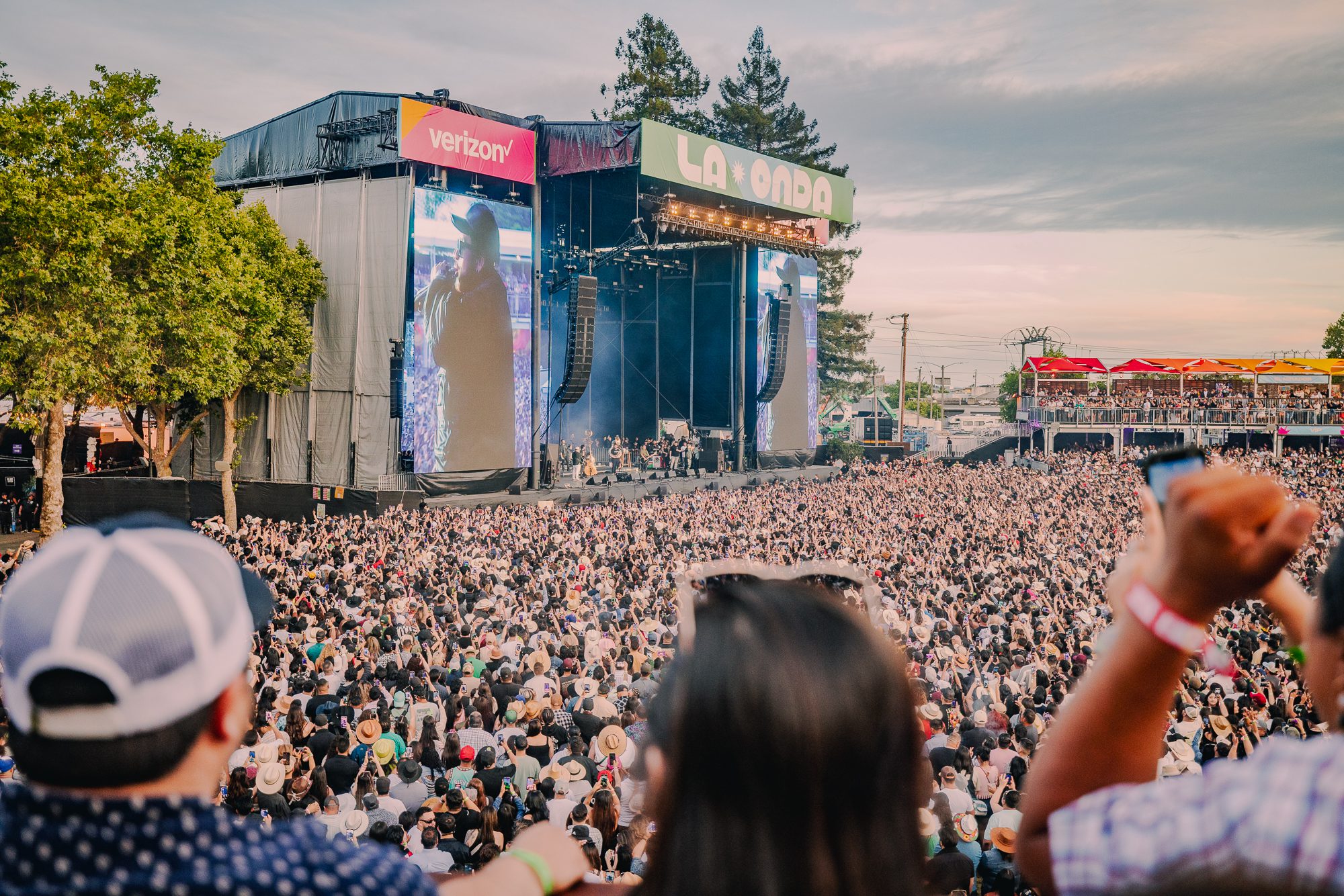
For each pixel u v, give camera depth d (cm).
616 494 4106
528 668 1238
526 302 3809
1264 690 1195
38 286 2300
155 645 92
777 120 7244
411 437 3481
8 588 97
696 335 5253
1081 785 89
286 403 3912
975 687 1172
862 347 7488
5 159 2372
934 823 696
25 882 89
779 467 5081
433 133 3491
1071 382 7175
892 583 1927
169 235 2491
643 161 3875
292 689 1176
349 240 3709
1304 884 68
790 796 88
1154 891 75
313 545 2486
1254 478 78
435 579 1952
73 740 89
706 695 92
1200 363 6756
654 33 6831
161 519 108
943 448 9481
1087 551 2669
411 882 102
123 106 2561
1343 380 6788
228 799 822
